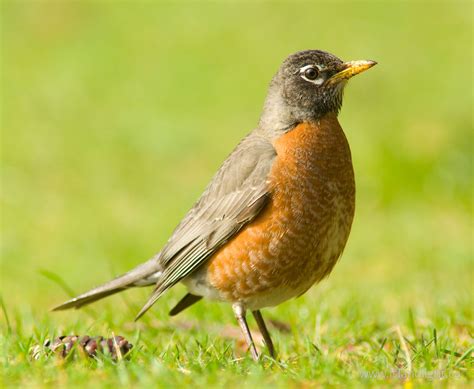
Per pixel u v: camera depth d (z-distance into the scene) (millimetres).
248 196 7973
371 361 7285
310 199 7910
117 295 11977
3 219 16672
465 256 13312
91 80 23453
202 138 20469
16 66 24391
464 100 20594
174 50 24344
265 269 7988
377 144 17844
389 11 25047
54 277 9992
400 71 22500
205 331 8844
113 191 18281
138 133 20844
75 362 7043
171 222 16109
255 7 25797
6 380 6523
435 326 8523
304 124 8227
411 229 15188
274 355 7840
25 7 26750
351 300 9750
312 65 8367
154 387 6297
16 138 20766
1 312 10766
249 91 22359
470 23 24266
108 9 26422
